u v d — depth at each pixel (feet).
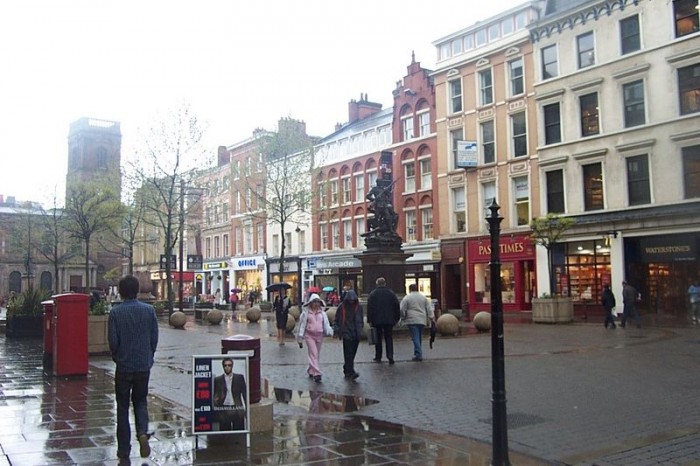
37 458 22.20
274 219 146.82
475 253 127.54
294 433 26.18
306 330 42.01
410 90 145.28
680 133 94.94
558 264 112.16
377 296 49.11
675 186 95.76
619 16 103.96
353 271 161.17
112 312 22.90
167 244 128.88
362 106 180.45
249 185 154.61
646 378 39.93
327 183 158.71
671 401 32.78
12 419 28.76
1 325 84.12
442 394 35.60
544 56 116.47
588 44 109.19
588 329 80.02
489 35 126.62
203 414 23.71
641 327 81.97
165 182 135.85
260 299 177.27
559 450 23.95
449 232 133.28
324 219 171.12
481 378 40.93
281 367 48.37
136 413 22.75
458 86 133.90
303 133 164.04
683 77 96.12
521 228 118.42
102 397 34.73
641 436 25.90
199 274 227.40
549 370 43.86
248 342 26.61
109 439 24.99
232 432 23.73
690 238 93.76
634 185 101.81
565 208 110.73
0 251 276.82
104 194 148.77
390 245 75.72
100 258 295.48
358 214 160.56
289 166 149.07
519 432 26.63
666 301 97.35
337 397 34.99
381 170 130.52
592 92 107.65
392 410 31.24
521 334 73.61
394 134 149.18
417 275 139.03
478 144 128.47
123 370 22.52
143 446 22.16
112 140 318.86
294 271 179.22
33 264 266.77
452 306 133.49
